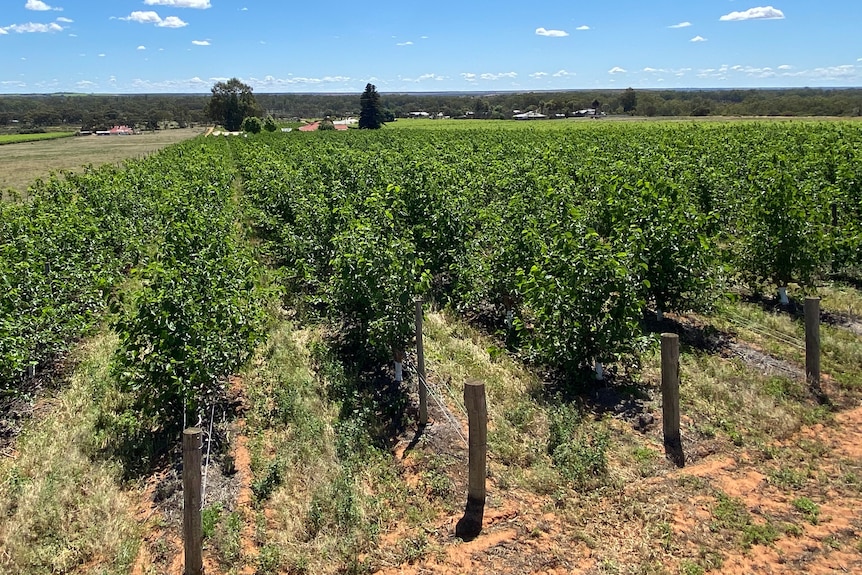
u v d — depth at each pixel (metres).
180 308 8.04
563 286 8.99
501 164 22.20
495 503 6.74
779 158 15.66
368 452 7.83
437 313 12.88
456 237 13.54
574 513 6.62
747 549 6.07
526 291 9.36
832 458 7.51
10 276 10.10
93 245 13.75
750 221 12.88
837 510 6.58
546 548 6.12
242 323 8.85
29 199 21.84
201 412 8.12
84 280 11.66
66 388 9.73
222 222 14.38
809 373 9.08
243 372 10.18
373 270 9.17
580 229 10.20
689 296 10.91
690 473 7.23
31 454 7.80
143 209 19.12
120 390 8.73
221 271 9.90
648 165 17.75
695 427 8.12
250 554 6.16
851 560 5.87
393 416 8.74
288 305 13.85
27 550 6.14
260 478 7.32
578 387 9.34
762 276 12.45
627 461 7.48
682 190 12.66
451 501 6.85
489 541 6.19
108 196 18.75
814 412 8.48
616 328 8.94
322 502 6.83
